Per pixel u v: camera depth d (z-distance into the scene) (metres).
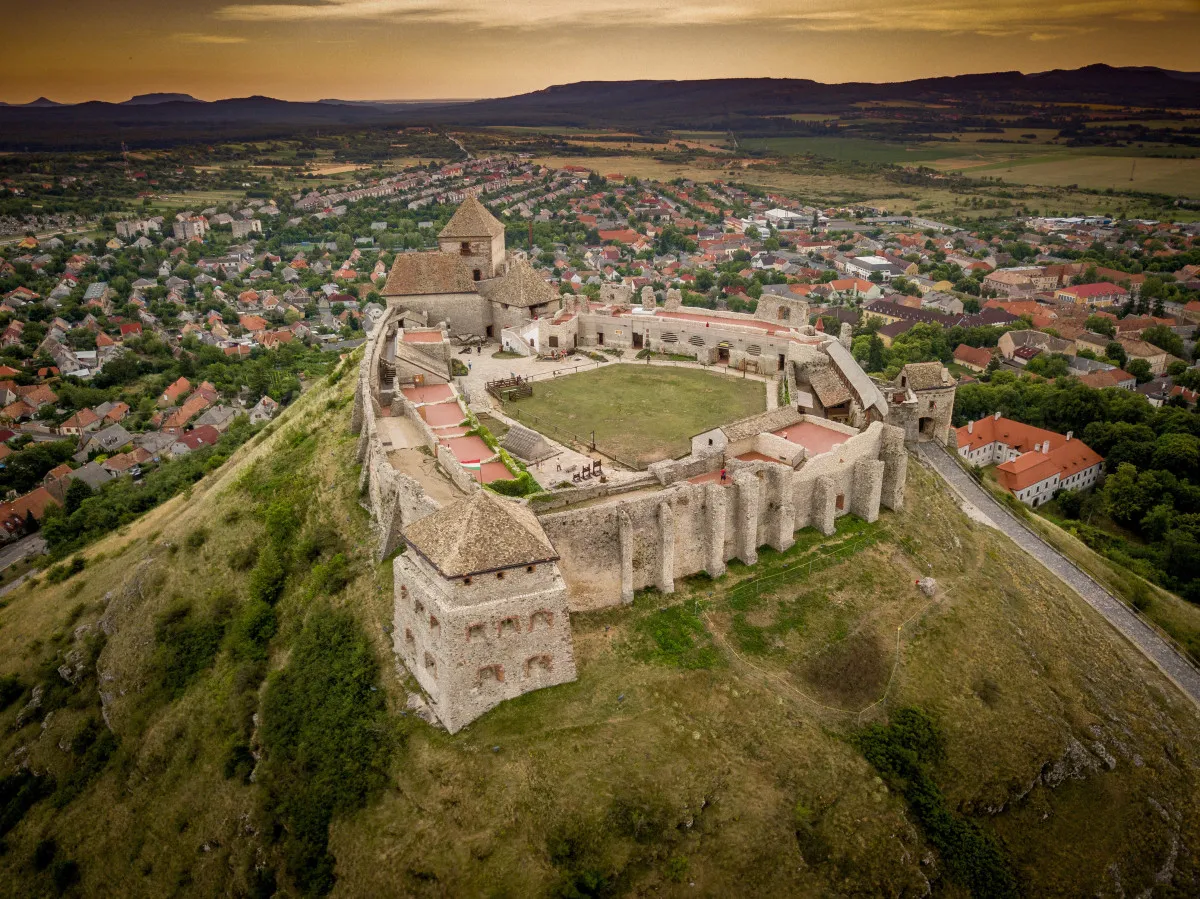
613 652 66.19
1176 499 136.25
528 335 116.19
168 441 195.12
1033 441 152.75
